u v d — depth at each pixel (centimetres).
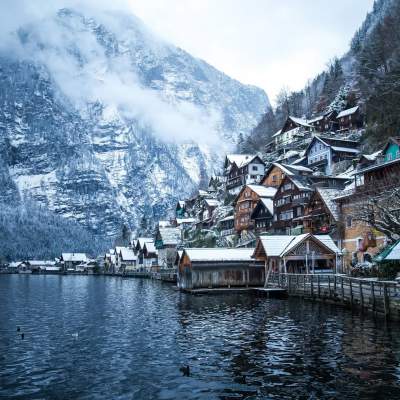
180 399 1933
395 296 3431
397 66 12031
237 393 1977
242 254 7212
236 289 6819
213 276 7000
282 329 3375
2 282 12925
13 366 2517
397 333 3050
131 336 3328
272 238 6297
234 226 11331
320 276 4956
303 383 2070
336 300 4569
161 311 4778
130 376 2281
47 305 5731
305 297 5328
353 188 6719
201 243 12738
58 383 2206
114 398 1981
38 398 2005
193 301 5725
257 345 2853
